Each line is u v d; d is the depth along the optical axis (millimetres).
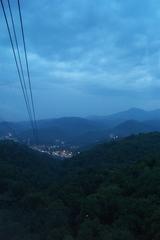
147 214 31875
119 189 41906
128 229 29891
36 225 33031
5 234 30969
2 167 65562
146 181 41469
